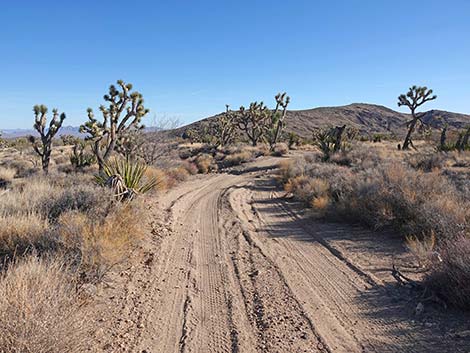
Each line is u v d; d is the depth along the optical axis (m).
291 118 159.75
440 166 19.09
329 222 10.34
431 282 5.20
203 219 10.93
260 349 4.02
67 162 27.52
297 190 15.02
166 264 6.70
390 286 5.66
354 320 4.67
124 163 11.77
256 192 17.53
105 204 8.03
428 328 4.36
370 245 7.88
